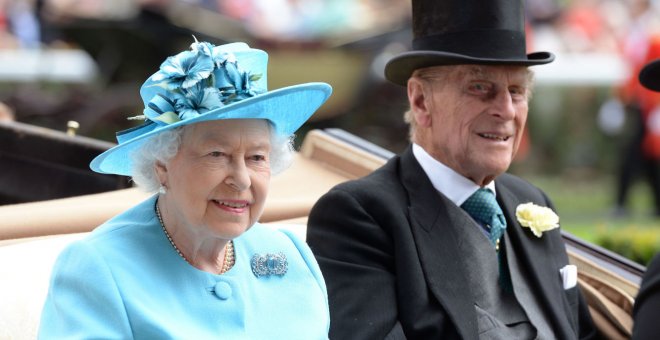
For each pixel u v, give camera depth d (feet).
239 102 28.25
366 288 37.99
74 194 48.16
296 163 50.65
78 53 118.52
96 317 28.32
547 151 142.10
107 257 29.12
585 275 46.24
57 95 117.39
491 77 40.04
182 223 30.14
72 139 48.01
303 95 29.68
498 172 40.45
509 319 40.01
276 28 116.37
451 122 40.27
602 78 139.23
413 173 40.81
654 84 46.11
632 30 138.10
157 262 29.84
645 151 138.00
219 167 29.09
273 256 32.01
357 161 49.39
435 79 40.65
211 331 29.68
